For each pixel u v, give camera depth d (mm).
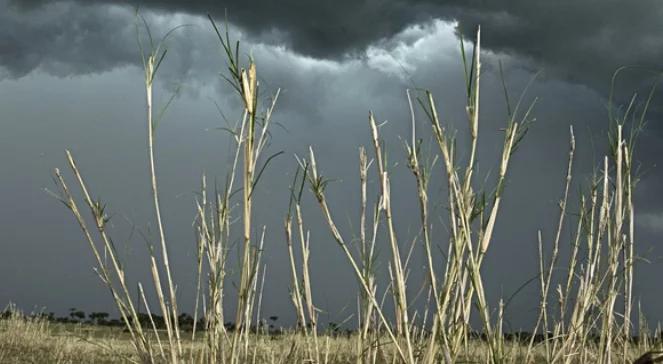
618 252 3188
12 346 10727
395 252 2771
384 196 2809
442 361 2740
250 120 2844
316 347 3275
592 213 3330
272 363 3367
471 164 2576
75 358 9609
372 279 3098
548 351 3180
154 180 3031
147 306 3105
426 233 2629
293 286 3293
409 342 2686
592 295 3211
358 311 3172
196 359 3104
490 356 2535
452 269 2674
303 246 3283
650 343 3479
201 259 3174
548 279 3193
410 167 2734
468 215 2588
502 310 3006
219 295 3139
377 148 2828
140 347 3123
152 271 3047
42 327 12062
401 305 2711
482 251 2529
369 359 3100
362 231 3104
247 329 3084
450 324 2623
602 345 3199
